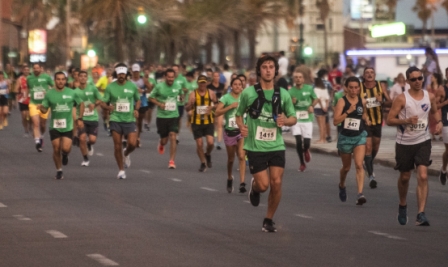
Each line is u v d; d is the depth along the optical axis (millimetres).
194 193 28391
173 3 116812
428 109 22000
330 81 75438
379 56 92000
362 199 25844
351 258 17172
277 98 20000
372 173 30734
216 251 17750
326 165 39219
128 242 18750
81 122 35688
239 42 134000
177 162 39219
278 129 20234
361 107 26359
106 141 50156
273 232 20375
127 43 115562
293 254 17516
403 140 21969
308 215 23672
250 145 20234
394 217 23547
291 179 33438
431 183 32438
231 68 96250
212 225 21406
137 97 32781
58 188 29188
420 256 17500
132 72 49656
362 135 26344
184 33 130125
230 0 129375
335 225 21766
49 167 36156
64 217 22562
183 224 21531
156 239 19156
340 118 26078
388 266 16438
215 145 47344
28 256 17109
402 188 22016
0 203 25297
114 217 22656
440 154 41219
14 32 165875
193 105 35031
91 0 101875
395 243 19062
